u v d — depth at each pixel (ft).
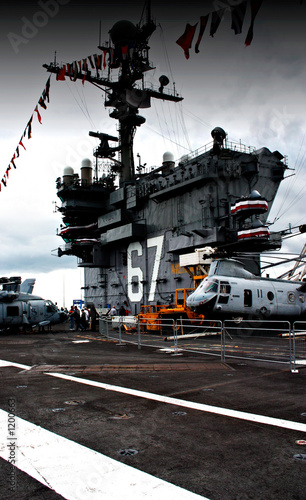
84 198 132.98
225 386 30.42
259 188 97.91
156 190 108.78
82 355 50.47
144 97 113.19
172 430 20.06
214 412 23.29
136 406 24.73
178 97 117.70
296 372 36.24
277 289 80.74
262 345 55.06
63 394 28.04
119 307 124.88
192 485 13.98
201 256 85.25
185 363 42.19
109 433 19.60
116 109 126.52
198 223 93.45
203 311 73.46
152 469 15.35
